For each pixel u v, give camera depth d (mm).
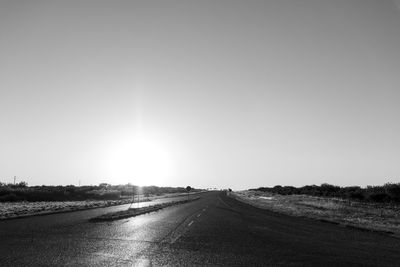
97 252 14492
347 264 13641
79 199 65000
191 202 58125
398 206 51375
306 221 29938
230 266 12789
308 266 13141
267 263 13430
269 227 24859
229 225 25500
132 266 12281
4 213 29578
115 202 53344
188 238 19016
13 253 13664
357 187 77688
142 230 21766
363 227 25891
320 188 88438
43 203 48719
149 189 129625
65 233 19453
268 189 142000
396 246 18156
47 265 11953
